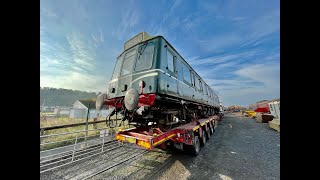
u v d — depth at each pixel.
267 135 9.07
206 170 3.76
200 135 5.65
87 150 4.98
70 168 3.77
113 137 6.53
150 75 3.66
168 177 3.37
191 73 6.56
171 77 4.32
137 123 4.70
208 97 10.43
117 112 4.50
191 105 6.95
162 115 4.38
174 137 4.52
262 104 31.70
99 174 3.48
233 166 4.04
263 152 5.36
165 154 4.96
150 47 4.02
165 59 4.08
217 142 7.06
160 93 3.54
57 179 3.23
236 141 7.29
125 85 4.16
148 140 3.14
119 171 3.65
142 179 3.27
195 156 4.81
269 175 3.52
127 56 4.58
